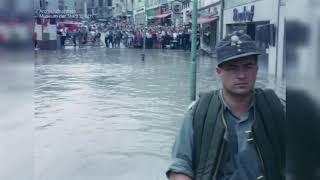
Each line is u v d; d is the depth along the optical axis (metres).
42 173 5.11
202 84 13.66
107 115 8.73
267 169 1.65
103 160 5.65
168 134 7.14
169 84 13.81
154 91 12.20
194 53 7.19
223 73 1.70
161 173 5.14
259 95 1.73
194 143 1.72
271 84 12.70
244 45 1.65
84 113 8.94
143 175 5.07
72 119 8.30
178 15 42.62
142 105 9.94
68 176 5.04
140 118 8.45
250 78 1.68
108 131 7.32
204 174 1.67
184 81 14.62
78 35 40.50
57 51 31.59
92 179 4.94
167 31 38.94
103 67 19.80
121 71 18.03
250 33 19.70
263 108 1.69
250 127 1.67
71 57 26.06
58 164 5.46
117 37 39.81
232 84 1.67
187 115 1.75
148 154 5.95
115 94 11.62
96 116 8.62
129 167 5.38
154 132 7.28
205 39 29.92
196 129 1.71
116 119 8.32
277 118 1.68
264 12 16.94
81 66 20.14
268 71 15.73
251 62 1.68
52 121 8.09
